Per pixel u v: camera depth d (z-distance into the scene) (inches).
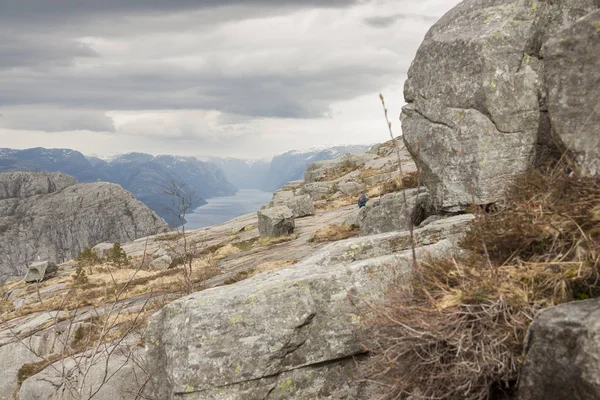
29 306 1097.4
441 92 401.1
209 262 1135.0
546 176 238.7
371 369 221.1
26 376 624.4
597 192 205.2
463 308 193.5
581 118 227.8
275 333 262.7
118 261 1528.1
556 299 185.2
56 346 705.0
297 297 271.6
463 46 382.6
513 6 374.3
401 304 203.9
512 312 189.6
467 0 417.1
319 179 2416.3
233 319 262.4
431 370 198.1
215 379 252.5
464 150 383.9
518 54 366.6
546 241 211.6
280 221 1302.9
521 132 370.9
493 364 185.2
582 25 225.8
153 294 834.8
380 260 290.7
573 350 153.0
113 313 786.2
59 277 1638.8
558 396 157.3
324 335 272.2
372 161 2354.8
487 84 369.7
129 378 461.4
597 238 192.9
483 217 243.0
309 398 265.6
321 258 325.1
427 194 546.9
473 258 223.6
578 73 228.1
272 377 261.6
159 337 284.7
